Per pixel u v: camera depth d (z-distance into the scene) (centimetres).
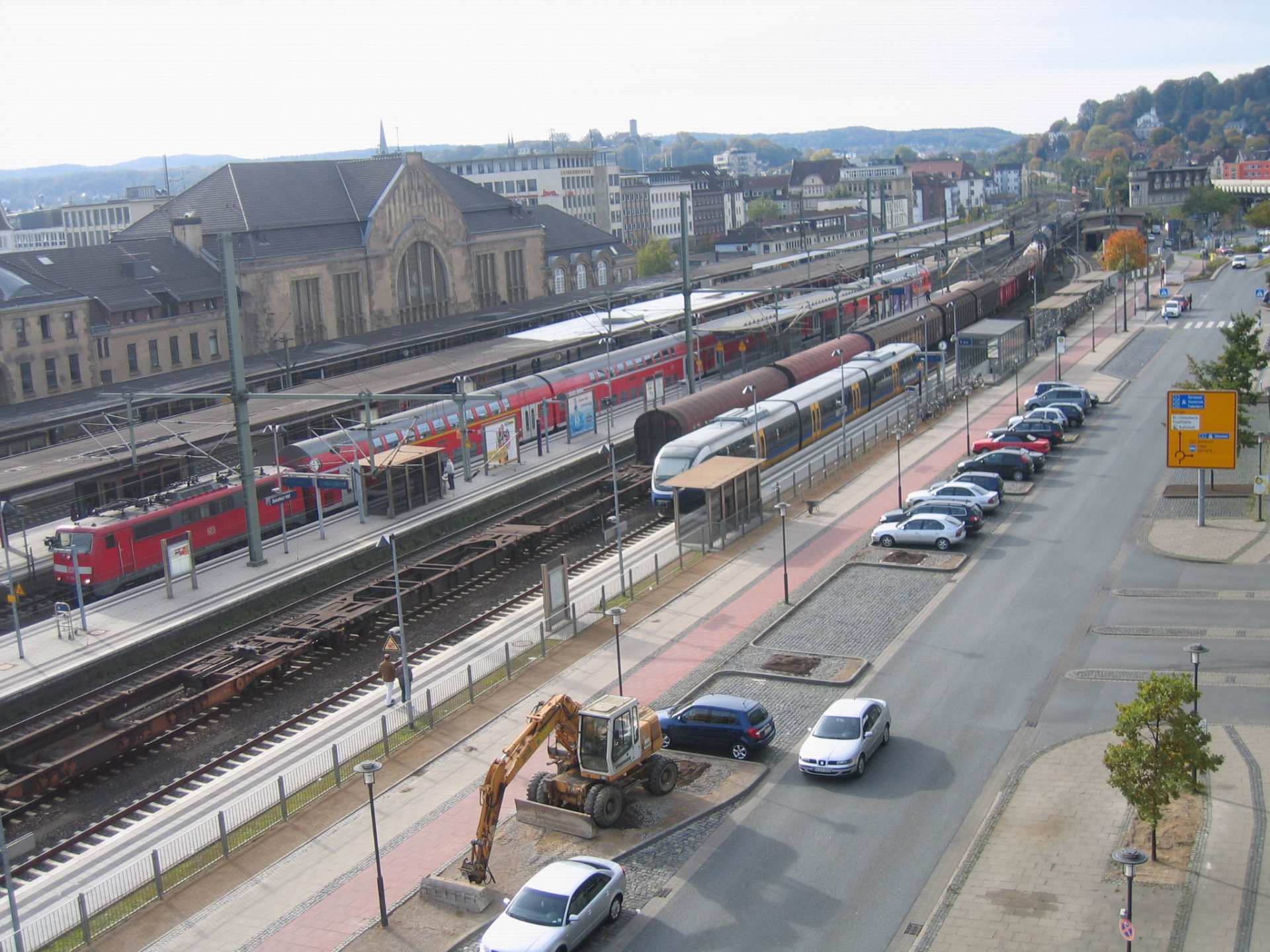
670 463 6800
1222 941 2631
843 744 3566
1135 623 4647
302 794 3712
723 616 5059
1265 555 5319
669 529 6600
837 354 9444
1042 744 3697
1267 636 4406
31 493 6250
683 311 10631
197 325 11869
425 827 3469
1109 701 3962
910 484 7031
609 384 9512
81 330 10812
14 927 2825
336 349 10206
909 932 2788
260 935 2983
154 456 6825
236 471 6700
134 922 3072
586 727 3369
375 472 6925
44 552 6297
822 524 6347
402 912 3039
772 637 4769
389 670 4412
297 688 4797
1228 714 3781
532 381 8875
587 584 5725
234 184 12569
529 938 2686
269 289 12081
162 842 3562
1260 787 3288
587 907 2800
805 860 3131
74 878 3397
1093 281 14800
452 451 7919
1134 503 6319
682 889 3034
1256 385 8681
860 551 5800
